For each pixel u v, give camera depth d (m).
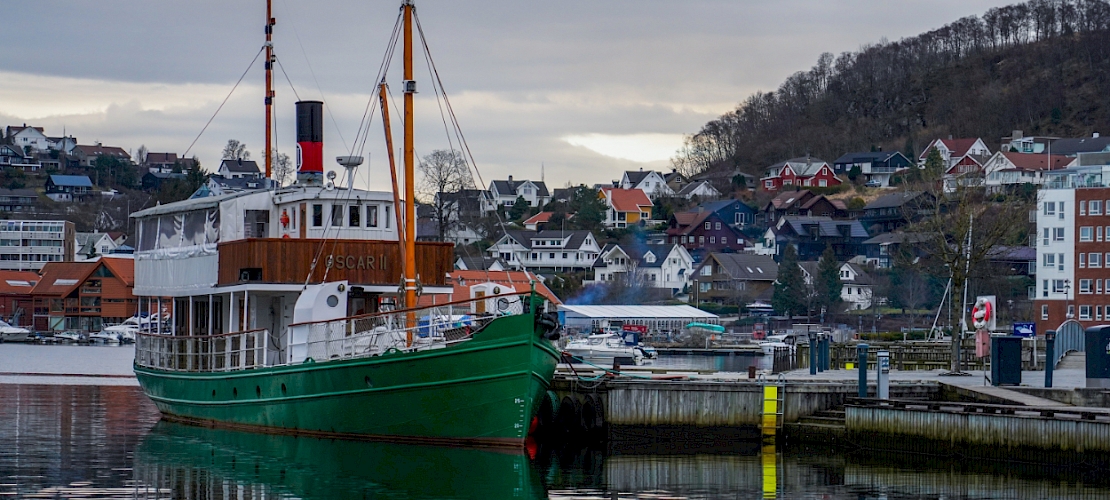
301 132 45.38
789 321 153.62
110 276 153.38
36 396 61.38
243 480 33.59
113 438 42.19
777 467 37.34
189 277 44.78
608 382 42.66
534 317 35.91
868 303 163.88
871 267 181.00
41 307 156.75
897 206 196.38
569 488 33.25
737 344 128.00
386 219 42.84
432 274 42.25
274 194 43.59
